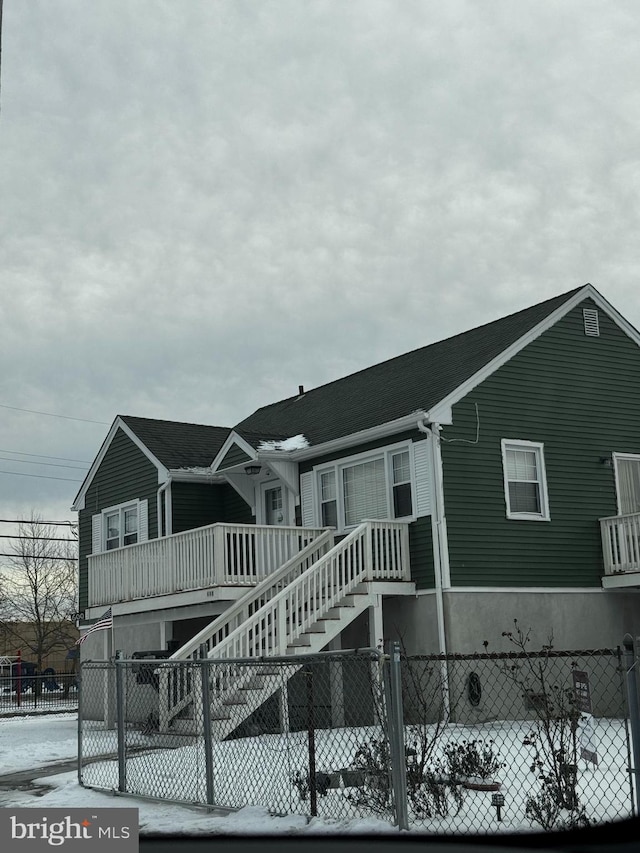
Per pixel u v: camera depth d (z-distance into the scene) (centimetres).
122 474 2777
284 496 2259
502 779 1014
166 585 2070
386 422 1955
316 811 877
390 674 846
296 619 1755
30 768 1487
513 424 1994
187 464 2588
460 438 1917
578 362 2123
